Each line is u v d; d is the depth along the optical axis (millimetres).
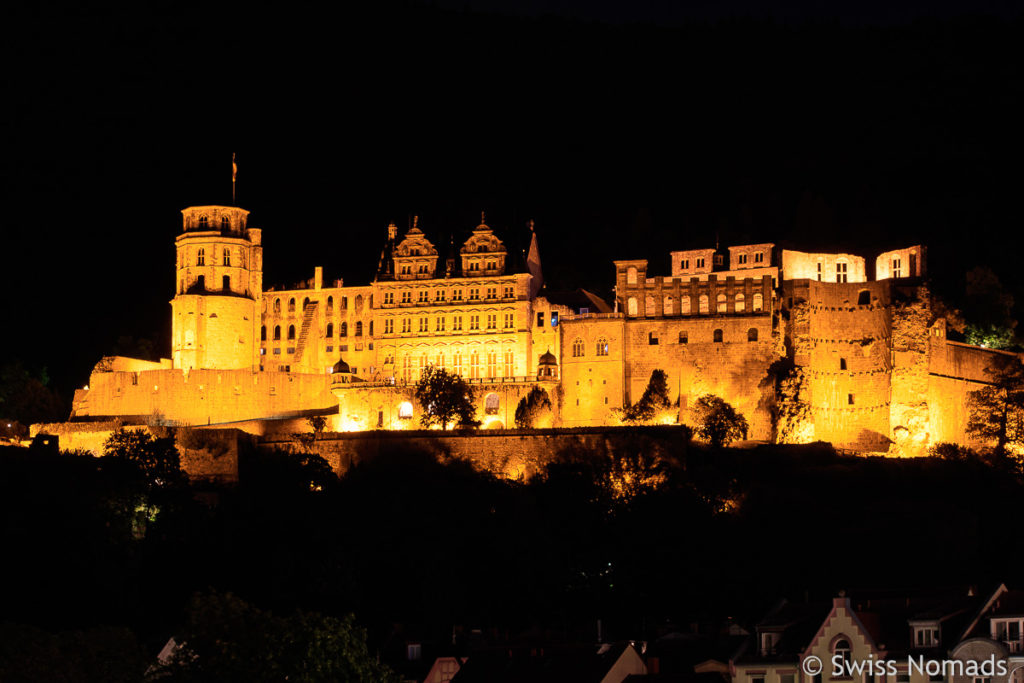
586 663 136250
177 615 197625
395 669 156125
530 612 192125
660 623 173250
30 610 199125
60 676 122562
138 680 124125
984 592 151625
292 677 119250
